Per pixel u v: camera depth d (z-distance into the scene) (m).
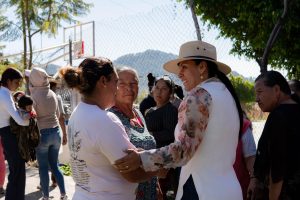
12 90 4.53
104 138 2.06
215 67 2.35
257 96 2.89
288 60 6.15
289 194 2.56
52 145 5.08
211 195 2.15
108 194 2.14
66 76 2.18
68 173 6.60
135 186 2.31
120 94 2.63
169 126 3.96
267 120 2.73
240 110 2.33
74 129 2.14
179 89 4.88
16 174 4.53
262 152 2.75
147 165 2.05
